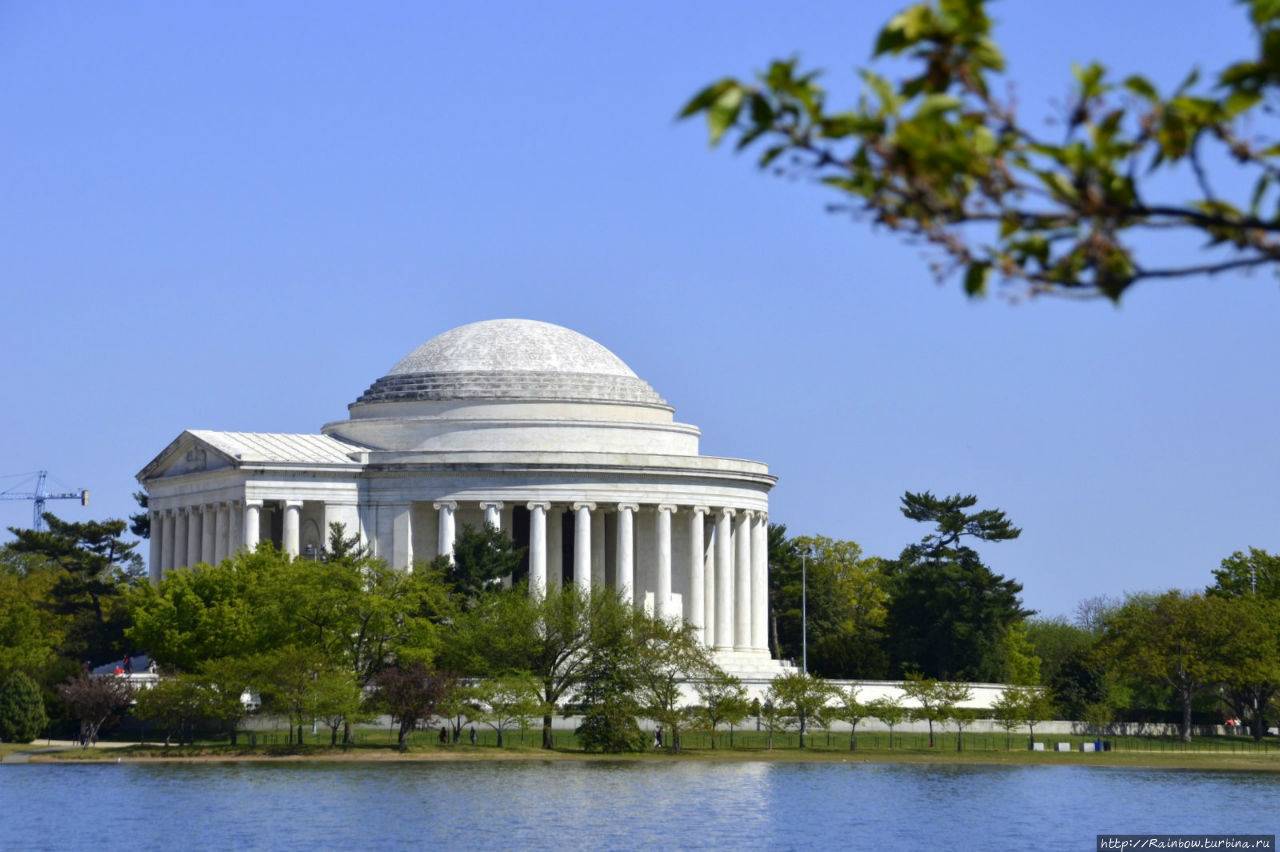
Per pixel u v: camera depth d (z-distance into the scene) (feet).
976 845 488.85
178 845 451.94
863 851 471.21
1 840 458.50
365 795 560.20
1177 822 546.67
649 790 596.70
